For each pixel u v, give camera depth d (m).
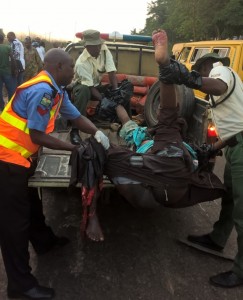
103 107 3.78
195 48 10.90
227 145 2.88
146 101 4.46
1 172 2.44
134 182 2.63
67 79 2.55
